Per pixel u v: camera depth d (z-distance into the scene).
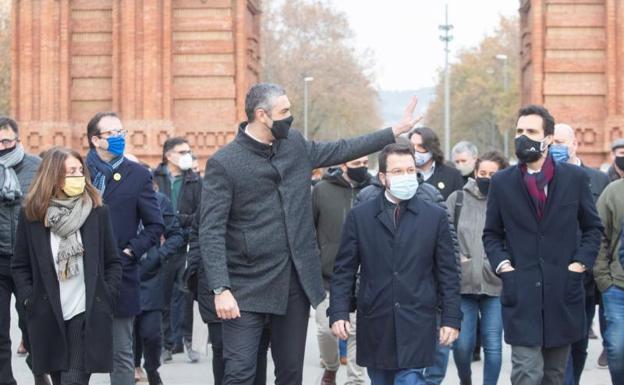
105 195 12.77
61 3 31.36
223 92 31.16
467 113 119.62
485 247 11.66
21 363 18.33
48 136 31.20
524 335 11.23
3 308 13.44
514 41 118.75
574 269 11.34
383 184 11.16
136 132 30.84
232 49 31.19
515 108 102.62
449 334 11.08
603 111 30.22
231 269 11.01
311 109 105.44
